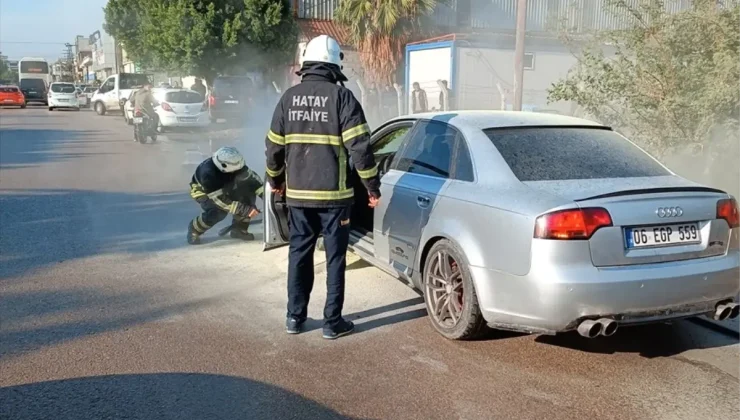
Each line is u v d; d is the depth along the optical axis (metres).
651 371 4.20
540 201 3.92
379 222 5.40
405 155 5.36
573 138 4.75
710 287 4.02
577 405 3.74
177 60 26.98
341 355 4.39
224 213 7.18
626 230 3.87
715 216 4.11
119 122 28.00
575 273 3.77
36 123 27.05
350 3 21.73
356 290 5.76
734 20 6.74
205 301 5.43
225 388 3.90
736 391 3.94
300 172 4.50
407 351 4.45
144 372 4.10
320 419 3.56
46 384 3.93
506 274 4.02
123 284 5.84
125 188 10.98
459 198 4.43
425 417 3.59
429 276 4.78
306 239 4.64
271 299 5.50
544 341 4.62
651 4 7.56
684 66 7.27
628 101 7.70
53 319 4.98
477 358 4.35
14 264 6.41
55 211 8.97
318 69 4.51
